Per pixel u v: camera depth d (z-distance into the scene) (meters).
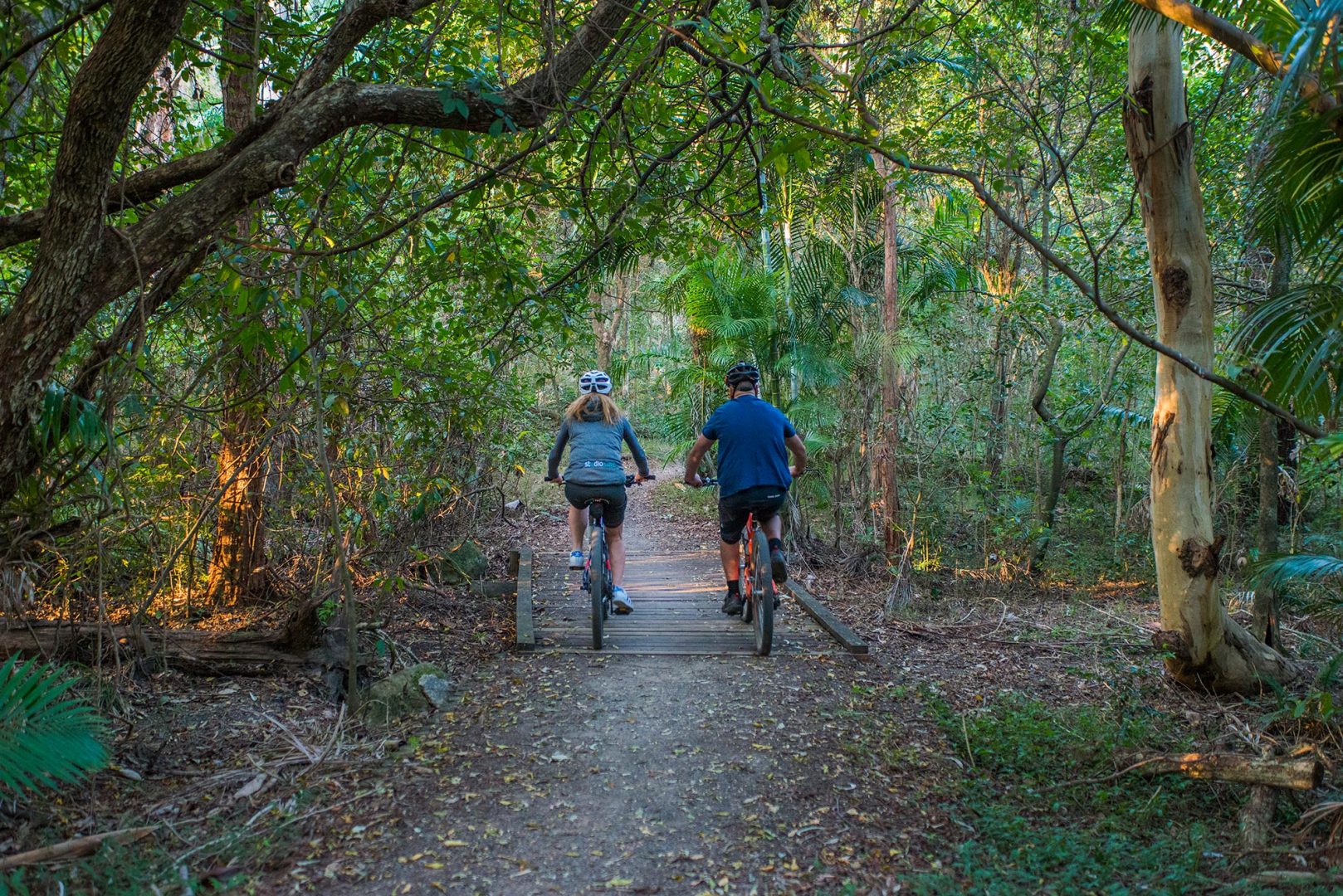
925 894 3.22
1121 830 3.93
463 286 7.00
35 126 5.79
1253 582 5.33
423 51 5.18
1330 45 3.10
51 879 3.15
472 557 8.41
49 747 3.36
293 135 4.05
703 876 3.36
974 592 8.79
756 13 5.96
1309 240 4.35
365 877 3.31
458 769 4.25
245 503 6.50
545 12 4.95
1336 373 4.17
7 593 4.62
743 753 4.50
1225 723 5.29
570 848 3.54
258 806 3.87
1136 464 10.64
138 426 5.00
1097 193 10.05
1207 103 8.30
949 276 10.17
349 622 4.94
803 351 10.34
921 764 4.47
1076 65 8.13
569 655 6.17
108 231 3.78
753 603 6.63
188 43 5.21
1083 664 6.45
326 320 5.27
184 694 5.00
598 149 5.88
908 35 7.02
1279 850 3.67
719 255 10.68
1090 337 9.73
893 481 9.26
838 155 7.26
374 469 6.12
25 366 3.64
